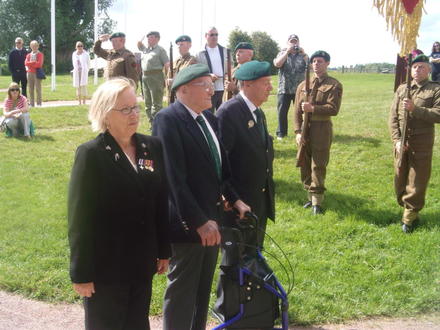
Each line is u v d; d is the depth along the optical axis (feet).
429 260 16.31
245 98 12.30
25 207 21.08
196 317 11.37
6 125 32.94
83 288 8.47
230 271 11.01
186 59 27.53
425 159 18.16
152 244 9.06
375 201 22.04
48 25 150.20
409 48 15.44
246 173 12.13
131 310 9.19
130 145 9.12
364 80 99.45
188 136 10.36
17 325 12.50
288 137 32.58
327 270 15.71
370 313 13.33
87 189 8.38
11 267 15.47
